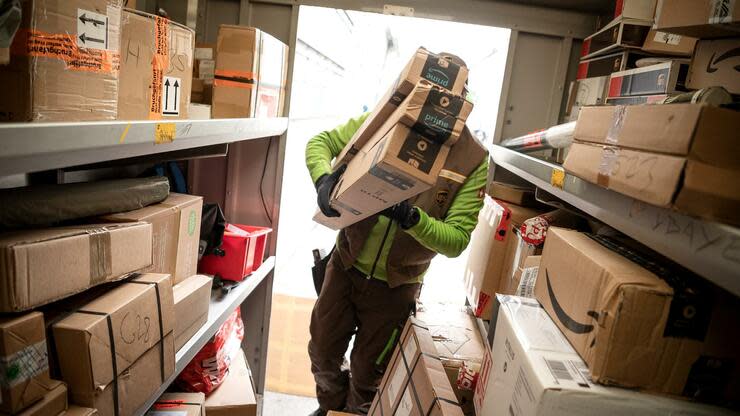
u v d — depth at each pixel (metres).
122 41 1.03
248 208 2.38
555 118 2.15
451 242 1.52
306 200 4.06
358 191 1.25
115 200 1.22
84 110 0.85
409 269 1.76
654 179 0.65
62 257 0.87
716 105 0.65
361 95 4.15
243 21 2.15
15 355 0.77
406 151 1.03
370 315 1.83
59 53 0.78
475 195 1.64
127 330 1.02
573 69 2.14
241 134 1.59
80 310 0.96
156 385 1.16
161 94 1.20
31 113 0.74
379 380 1.91
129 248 1.09
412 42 3.59
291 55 2.18
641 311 0.71
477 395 1.13
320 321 1.91
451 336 1.77
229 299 1.81
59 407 0.86
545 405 0.73
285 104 2.23
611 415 0.72
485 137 2.49
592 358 0.77
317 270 2.05
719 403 0.73
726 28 0.83
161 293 1.16
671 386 0.73
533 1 2.01
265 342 2.48
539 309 1.02
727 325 0.71
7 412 0.77
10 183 1.38
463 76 1.25
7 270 0.76
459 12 2.09
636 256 0.86
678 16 0.86
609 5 1.93
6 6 0.66
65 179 1.57
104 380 0.94
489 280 1.76
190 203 1.52
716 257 0.54
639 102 1.27
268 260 2.33
